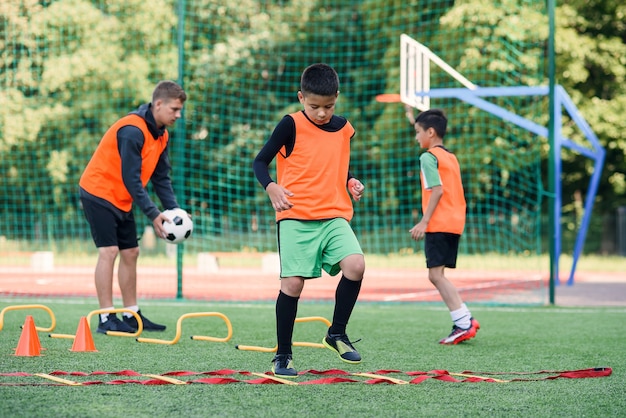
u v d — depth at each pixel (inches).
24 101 956.6
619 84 1042.7
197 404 157.1
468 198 954.7
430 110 286.8
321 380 184.4
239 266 875.4
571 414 153.0
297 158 199.8
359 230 1026.1
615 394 172.9
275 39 1045.2
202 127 1000.2
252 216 969.5
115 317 281.4
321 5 1069.1
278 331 197.3
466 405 160.1
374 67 1047.6
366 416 149.1
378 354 242.1
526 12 692.1
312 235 197.6
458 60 868.6
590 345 265.4
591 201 631.2
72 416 144.8
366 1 992.9
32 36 793.6
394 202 1019.9
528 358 235.5
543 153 893.2
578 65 994.1
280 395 167.9
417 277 724.0
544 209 1125.7
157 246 961.5
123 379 186.4
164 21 973.2
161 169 291.7
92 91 1008.9
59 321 319.9
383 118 984.3
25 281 609.6
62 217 1049.5
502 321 343.6
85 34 954.1
